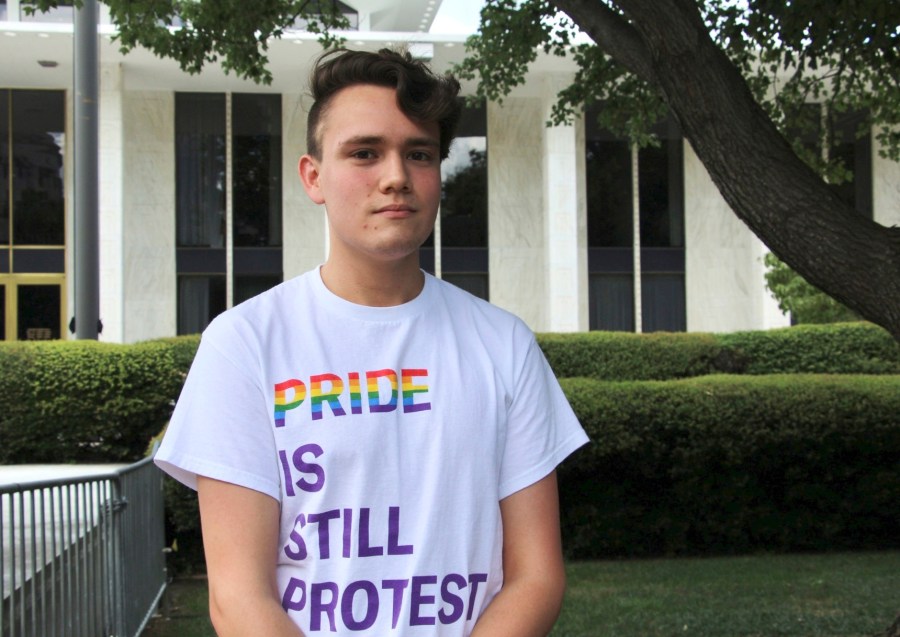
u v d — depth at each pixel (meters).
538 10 8.03
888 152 8.45
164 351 10.98
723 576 7.05
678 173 24.44
